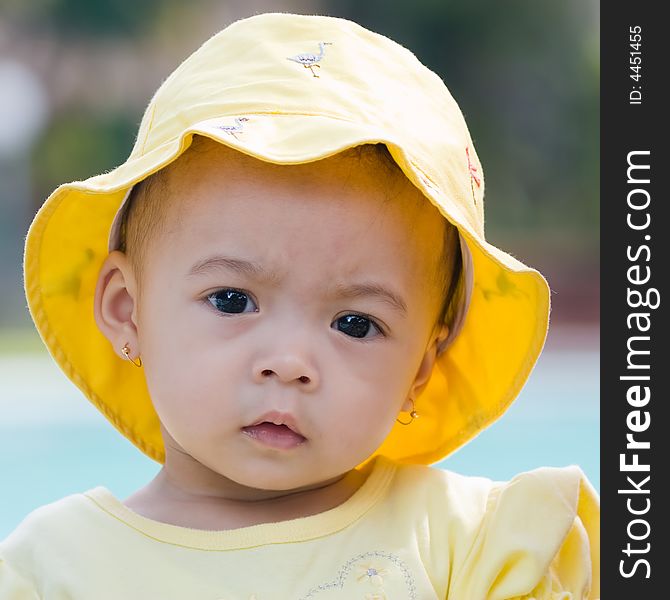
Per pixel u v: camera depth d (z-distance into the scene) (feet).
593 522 6.22
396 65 6.44
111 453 17.12
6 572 5.78
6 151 41.14
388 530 6.02
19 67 42.29
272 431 5.78
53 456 16.96
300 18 6.47
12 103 41.65
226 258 5.80
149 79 44.37
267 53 6.26
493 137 44.86
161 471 6.55
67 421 18.98
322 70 6.20
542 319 6.50
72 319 6.82
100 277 6.51
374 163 5.99
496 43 44.98
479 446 17.38
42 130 42.34
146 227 6.20
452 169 6.24
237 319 5.82
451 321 6.77
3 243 39.24
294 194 5.83
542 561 5.79
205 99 6.11
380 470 6.40
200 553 5.82
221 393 5.76
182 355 5.87
